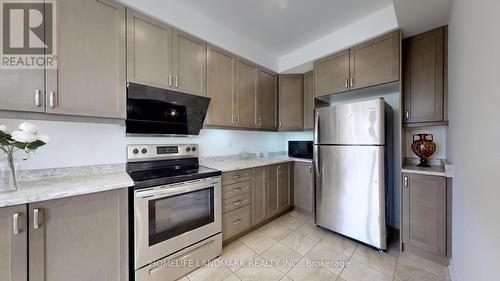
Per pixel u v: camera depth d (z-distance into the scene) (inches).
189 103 82.0
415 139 90.4
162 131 79.4
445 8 65.2
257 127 112.3
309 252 79.4
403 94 83.0
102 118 62.8
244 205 92.9
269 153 138.1
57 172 61.3
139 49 67.3
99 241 52.1
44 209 44.6
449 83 70.6
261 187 102.2
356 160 84.0
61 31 53.1
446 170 67.6
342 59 94.0
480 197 36.8
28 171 56.7
